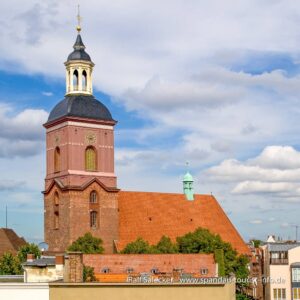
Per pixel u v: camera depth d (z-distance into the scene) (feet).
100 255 449.89
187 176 574.56
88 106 506.07
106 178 507.30
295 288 533.55
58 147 506.89
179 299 167.53
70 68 512.22
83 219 493.77
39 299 164.14
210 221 565.12
